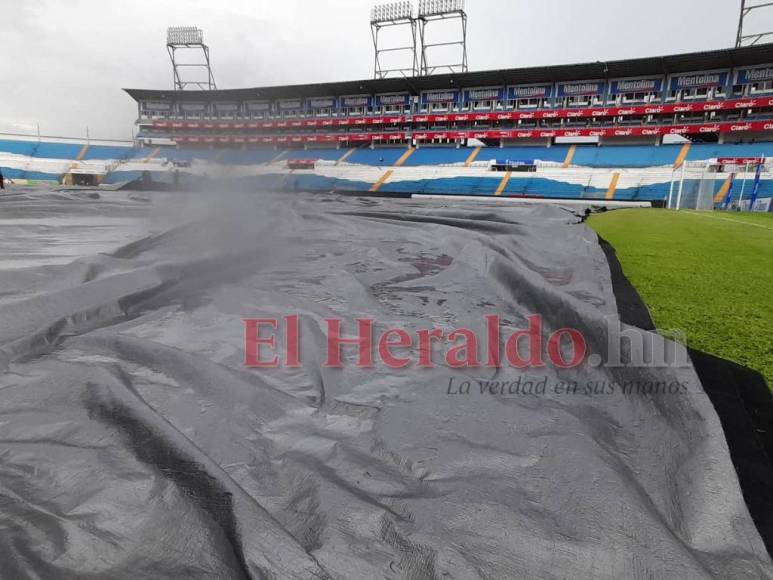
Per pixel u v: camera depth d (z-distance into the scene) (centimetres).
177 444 98
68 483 90
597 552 79
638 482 99
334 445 110
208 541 78
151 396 126
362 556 79
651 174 2269
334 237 439
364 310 212
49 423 108
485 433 115
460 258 311
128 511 83
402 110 3206
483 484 96
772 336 194
